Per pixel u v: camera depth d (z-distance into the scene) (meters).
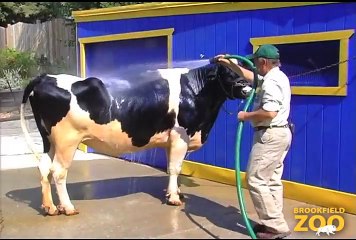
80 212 5.35
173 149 5.63
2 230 4.78
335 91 5.44
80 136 5.18
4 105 7.63
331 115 5.53
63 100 5.04
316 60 5.66
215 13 6.57
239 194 4.71
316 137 5.68
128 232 4.75
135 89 5.40
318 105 5.64
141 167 7.59
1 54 10.58
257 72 4.79
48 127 5.14
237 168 4.70
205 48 6.73
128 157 8.05
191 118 5.59
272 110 4.44
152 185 6.53
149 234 4.71
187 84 5.59
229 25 6.43
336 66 5.48
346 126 5.41
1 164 7.43
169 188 5.72
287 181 5.97
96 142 5.32
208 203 5.75
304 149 5.80
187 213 5.38
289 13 5.79
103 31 8.23
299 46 5.80
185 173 7.16
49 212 5.21
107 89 5.27
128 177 6.96
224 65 5.33
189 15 6.88
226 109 6.59
